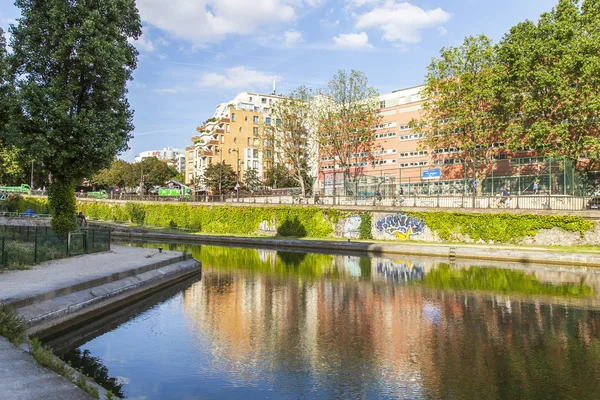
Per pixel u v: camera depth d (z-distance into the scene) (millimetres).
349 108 58094
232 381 8688
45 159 24062
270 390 8258
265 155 87812
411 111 61781
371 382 8641
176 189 81438
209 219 57312
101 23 24562
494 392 8172
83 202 75625
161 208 63750
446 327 12797
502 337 11805
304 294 17938
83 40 23953
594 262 26641
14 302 10930
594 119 35875
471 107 44469
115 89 25047
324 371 9234
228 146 93000
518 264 28281
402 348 10797
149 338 11648
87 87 25188
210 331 12289
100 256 23016
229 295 17719
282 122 63125
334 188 50031
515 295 17797
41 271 16750
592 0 36688
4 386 6344
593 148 34938
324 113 61000
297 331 12320
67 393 6223
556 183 34969
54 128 23312
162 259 21781
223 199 65562
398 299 16953
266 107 104188
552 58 37125
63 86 23688
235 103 105188
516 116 42688
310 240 41875
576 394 8109
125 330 12438
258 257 32531
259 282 20953
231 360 9906
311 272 24484
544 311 14969
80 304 13055
